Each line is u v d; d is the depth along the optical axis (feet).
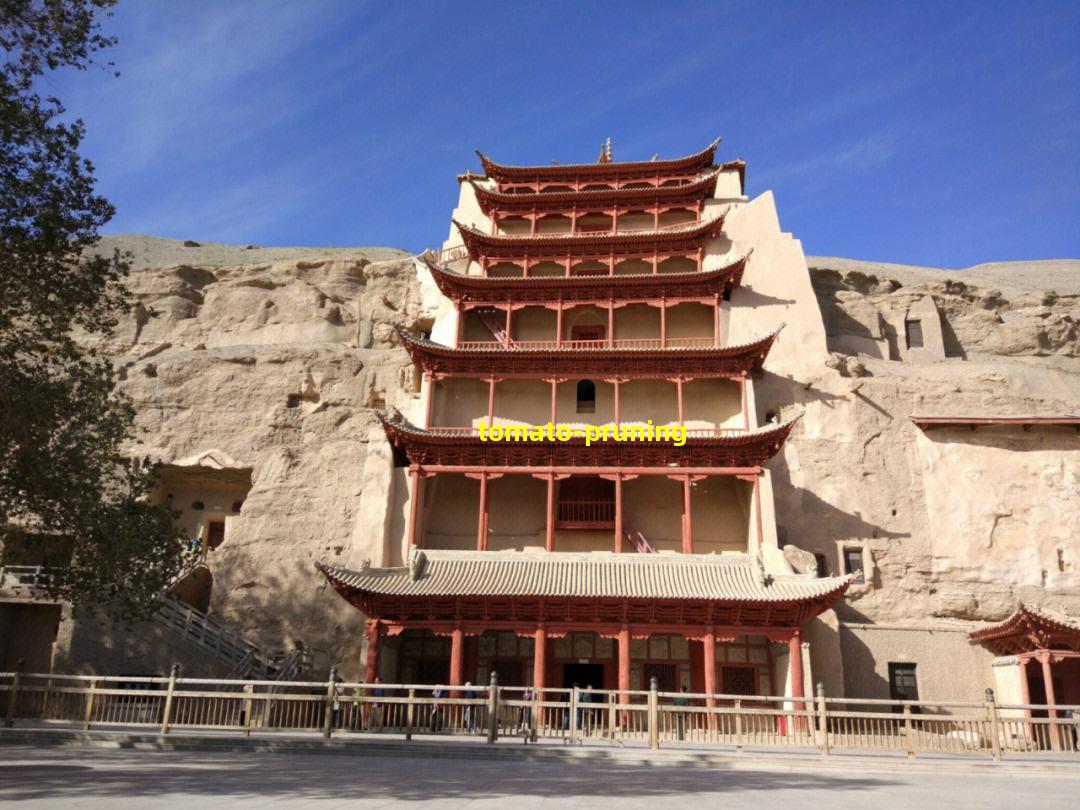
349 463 168.66
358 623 148.56
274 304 206.08
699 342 175.11
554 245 191.31
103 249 233.55
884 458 159.84
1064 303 202.90
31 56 68.64
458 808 36.55
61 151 70.18
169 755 70.79
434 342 180.14
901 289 203.31
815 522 155.02
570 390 172.76
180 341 200.34
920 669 132.16
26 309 77.41
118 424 90.27
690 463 148.77
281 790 43.93
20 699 93.45
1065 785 60.75
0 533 90.12
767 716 122.11
